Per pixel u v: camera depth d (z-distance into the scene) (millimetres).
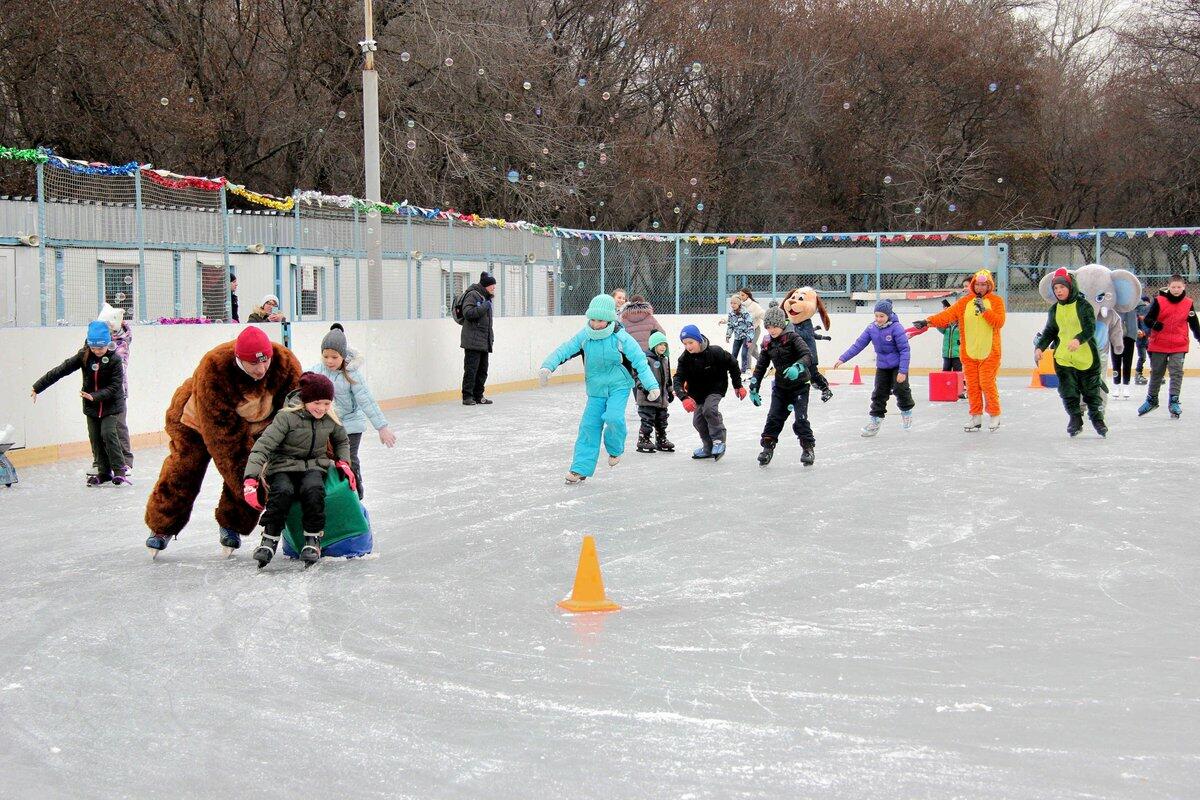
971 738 4266
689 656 5328
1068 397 13773
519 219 32625
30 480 10961
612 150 34375
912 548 7688
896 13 42531
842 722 4445
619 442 10539
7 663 5379
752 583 6754
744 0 39969
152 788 3934
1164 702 4656
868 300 26625
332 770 4051
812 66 40781
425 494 9992
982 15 44062
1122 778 3883
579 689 4875
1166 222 42562
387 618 6051
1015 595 6430
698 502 9484
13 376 11883
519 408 18375
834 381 23375
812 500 9547
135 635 5801
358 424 8664
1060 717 4484
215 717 4609
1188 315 15586
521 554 7594
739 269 26750
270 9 31172
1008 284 26078
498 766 4055
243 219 19578
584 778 3938
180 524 7484
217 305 17891
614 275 25750
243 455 7238
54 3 25594
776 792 3801
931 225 41906
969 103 42781
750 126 40656
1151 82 39812
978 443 13305
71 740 4395
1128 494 9719
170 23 29578
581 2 35375
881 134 42125
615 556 7512
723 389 12070
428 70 30828
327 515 7379
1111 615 6012
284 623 5977
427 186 31000
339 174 32594
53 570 7242
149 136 27828
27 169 23453
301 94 31031
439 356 19688
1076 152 46562
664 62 36719
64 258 15133
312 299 19969
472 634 5742
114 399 10516
